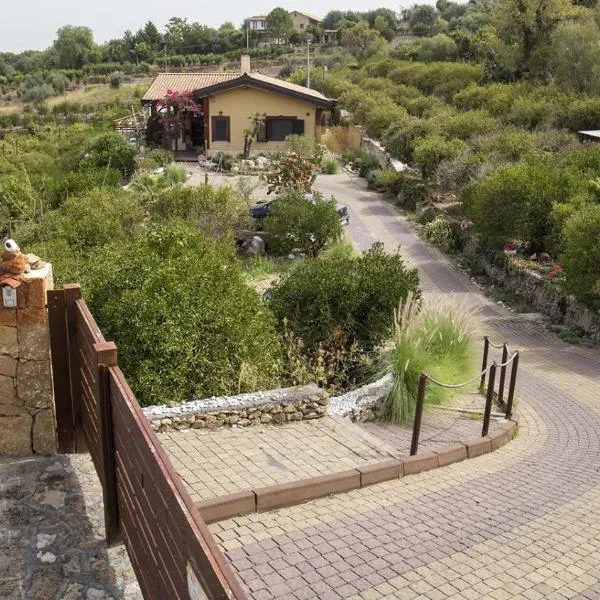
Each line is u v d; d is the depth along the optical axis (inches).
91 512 184.4
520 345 605.9
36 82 3351.4
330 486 245.3
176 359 309.7
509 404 368.8
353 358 394.3
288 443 289.9
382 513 229.5
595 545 213.5
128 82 3452.3
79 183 1001.5
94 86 3390.7
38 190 1031.0
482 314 711.7
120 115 2213.3
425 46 2571.4
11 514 182.5
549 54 1729.8
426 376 286.7
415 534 213.2
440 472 284.2
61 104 2706.7
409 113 1829.5
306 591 175.0
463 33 2746.1
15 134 2183.8
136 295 317.1
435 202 1157.1
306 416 320.2
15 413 209.6
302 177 979.3
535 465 305.3
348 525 217.3
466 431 340.8
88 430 192.7
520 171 846.5
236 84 1520.7
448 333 396.5
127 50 4227.4
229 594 84.7
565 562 199.6
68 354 209.9
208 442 284.7
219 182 1250.6
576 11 1770.4
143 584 135.9
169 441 283.3
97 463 176.6
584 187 820.0
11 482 197.5
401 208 1211.9
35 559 165.3
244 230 842.8
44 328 204.8
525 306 733.3
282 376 361.7
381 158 1503.4
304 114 1562.5
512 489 266.5
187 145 1641.2
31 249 527.5
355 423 337.1
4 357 205.2
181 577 105.2
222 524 215.2
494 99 1533.0
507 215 817.5
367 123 1744.6
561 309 677.9
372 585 179.3
